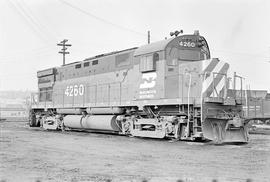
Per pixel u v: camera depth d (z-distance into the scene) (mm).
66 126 23812
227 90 15188
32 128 27453
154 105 16250
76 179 7281
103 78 20156
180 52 15781
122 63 18641
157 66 16062
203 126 13930
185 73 15031
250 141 15469
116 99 18844
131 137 17734
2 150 12188
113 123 19203
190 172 8016
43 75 27516
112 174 7809
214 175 7676
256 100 24578
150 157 10359
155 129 16344
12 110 104938
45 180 7207
